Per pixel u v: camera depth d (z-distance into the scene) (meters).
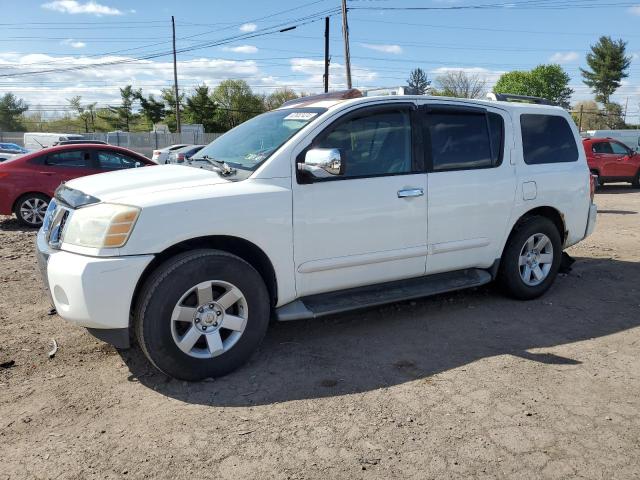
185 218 3.45
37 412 3.19
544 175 5.23
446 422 3.11
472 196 4.71
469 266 4.88
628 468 2.72
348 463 2.73
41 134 36.88
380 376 3.68
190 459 2.76
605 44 85.12
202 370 3.55
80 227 3.44
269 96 72.06
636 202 14.52
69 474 2.64
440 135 4.61
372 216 4.18
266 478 2.62
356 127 4.19
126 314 3.36
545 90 89.62
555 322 4.77
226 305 3.62
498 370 3.79
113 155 10.16
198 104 64.56
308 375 3.69
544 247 5.38
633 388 3.55
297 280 3.96
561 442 2.93
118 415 3.17
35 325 4.54
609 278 6.28
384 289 4.47
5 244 8.08
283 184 3.82
